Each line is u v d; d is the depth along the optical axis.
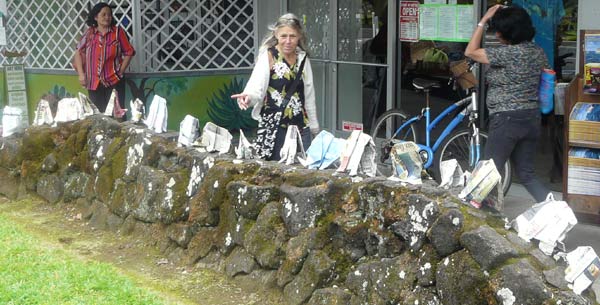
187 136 6.36
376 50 9.62
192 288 5.55
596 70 6.48
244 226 5.55
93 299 5.25
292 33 6.02
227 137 6.23
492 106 6.26
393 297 4.52
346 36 10.02
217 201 5.79
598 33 6.50
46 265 5.89
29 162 7.82
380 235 4.71
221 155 6.07
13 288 5.40
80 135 7.39
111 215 6.80
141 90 10.29
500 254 4.11
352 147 5.24
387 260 4.62
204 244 5.88
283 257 5.25
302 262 5.06
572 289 4.04
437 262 4.38
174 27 10.52
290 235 5.24
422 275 4.41
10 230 6.77
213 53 10.77
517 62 6.12
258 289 5.36
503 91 6.19
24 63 11.70
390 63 9.38
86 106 7.79
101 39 9.90
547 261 4.17
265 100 6.11
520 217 4.44
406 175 4.98
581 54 6.62
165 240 6.21
